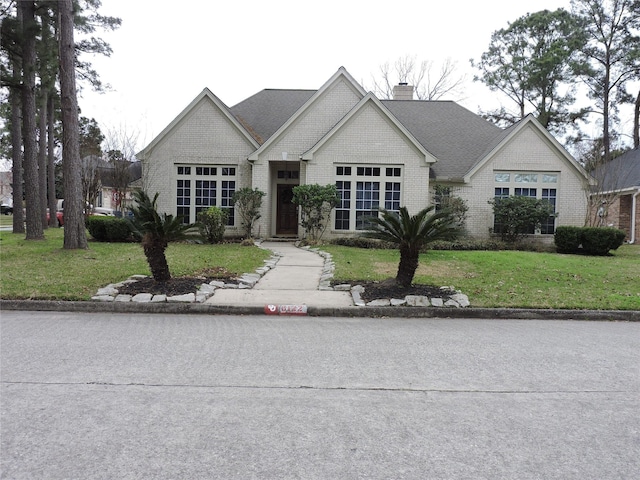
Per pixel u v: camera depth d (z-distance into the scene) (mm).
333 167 18312
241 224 19281
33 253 13297
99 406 3881
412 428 3559
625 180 22000
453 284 9766
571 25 33594
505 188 19078
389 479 2848
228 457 3082
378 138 18297
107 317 7469
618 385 4590
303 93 23875
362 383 4539
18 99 20906
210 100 19344
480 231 19016
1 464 2959
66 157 14094
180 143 19391
